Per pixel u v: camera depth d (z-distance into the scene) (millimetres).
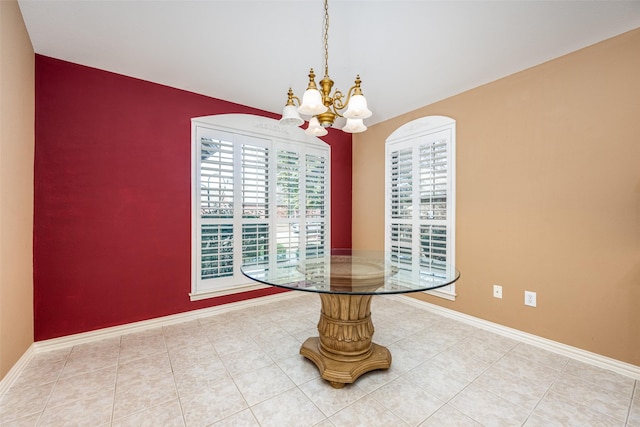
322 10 1771
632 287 1885
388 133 3629
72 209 2297
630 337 1887
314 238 3762
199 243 2900
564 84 2176
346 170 4121
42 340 2168
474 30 1941
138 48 2164
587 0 1654
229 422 1446
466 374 1879
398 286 1568
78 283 2314
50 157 2213
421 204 3191
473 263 2721
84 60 2295
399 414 1505
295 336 2465
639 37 1858
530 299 2336
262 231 3324
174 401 1603
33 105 2127
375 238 3818
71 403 1579
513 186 2449
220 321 2811
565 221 2168
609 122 1972
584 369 1953
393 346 2275
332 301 1890
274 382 1789
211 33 1999
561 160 2186
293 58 2312
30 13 1790
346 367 1769
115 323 2465
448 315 2922
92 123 2381
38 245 2164
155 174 2666
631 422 1453
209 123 2973
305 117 3711
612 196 1963
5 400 1595
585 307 2068
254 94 2959
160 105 2703
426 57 2273
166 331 2562
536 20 1830
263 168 3322
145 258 2613
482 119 2674
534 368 1956
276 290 3459
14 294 1806
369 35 2010
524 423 1445
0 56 1570
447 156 2945
